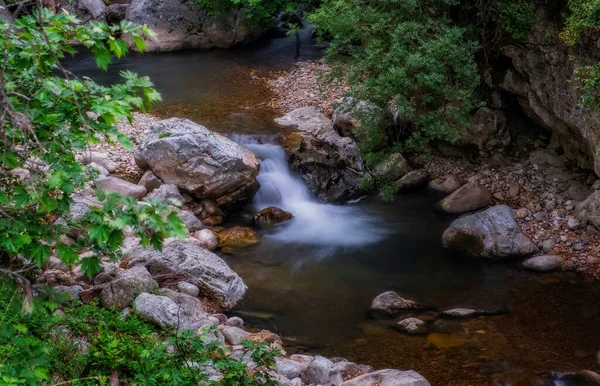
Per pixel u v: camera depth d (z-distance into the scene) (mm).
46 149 4121
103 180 10664
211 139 11219
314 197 12234
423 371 7469
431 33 11336
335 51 11469
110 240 3873
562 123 11352
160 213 3922
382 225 11344
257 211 11641
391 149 12508
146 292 7699
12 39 4164
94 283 8320
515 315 8656
